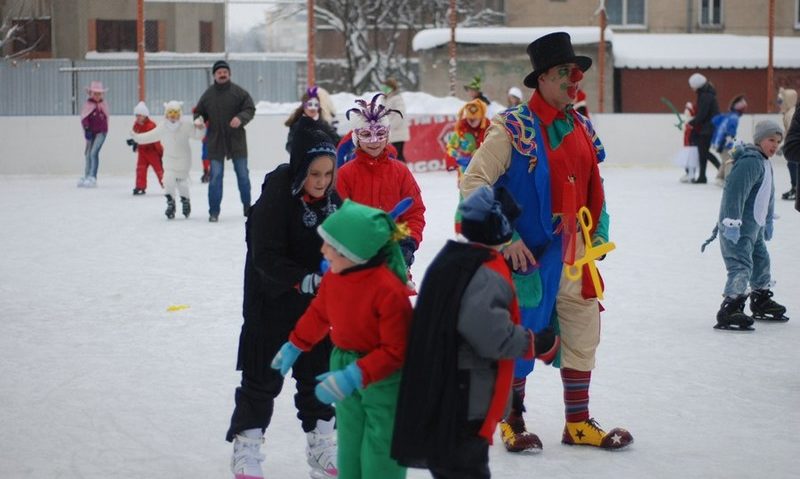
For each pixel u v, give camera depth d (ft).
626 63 175.42
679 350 41.86
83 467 28.53
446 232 74.84
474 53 173.06
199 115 81.35
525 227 29.84
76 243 70.13
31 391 35.73
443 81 173.68
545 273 29.73
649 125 141.69
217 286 54.80
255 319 26.81
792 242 71.00
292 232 26.45
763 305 47.42
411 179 36.19
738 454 29.68
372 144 35.45
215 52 144.66
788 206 93.66
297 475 28.25
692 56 176.65
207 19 143.95
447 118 134.10
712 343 43.01
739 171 44.60
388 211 35.63
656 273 59.47
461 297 21.15
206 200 98.48
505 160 29.84
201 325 45.88
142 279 56.80
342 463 23.79
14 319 47.06
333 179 26.53
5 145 126.11
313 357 27.43
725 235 44.57
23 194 103.35
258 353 26.89
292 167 26.32
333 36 196.95
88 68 137.69
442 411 21.13
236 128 81.51
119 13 146.00
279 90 146.41
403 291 22.38
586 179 30.60
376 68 195.11
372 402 22.65
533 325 29.66
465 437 21.43
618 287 55.42
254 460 26.91
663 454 29.73
